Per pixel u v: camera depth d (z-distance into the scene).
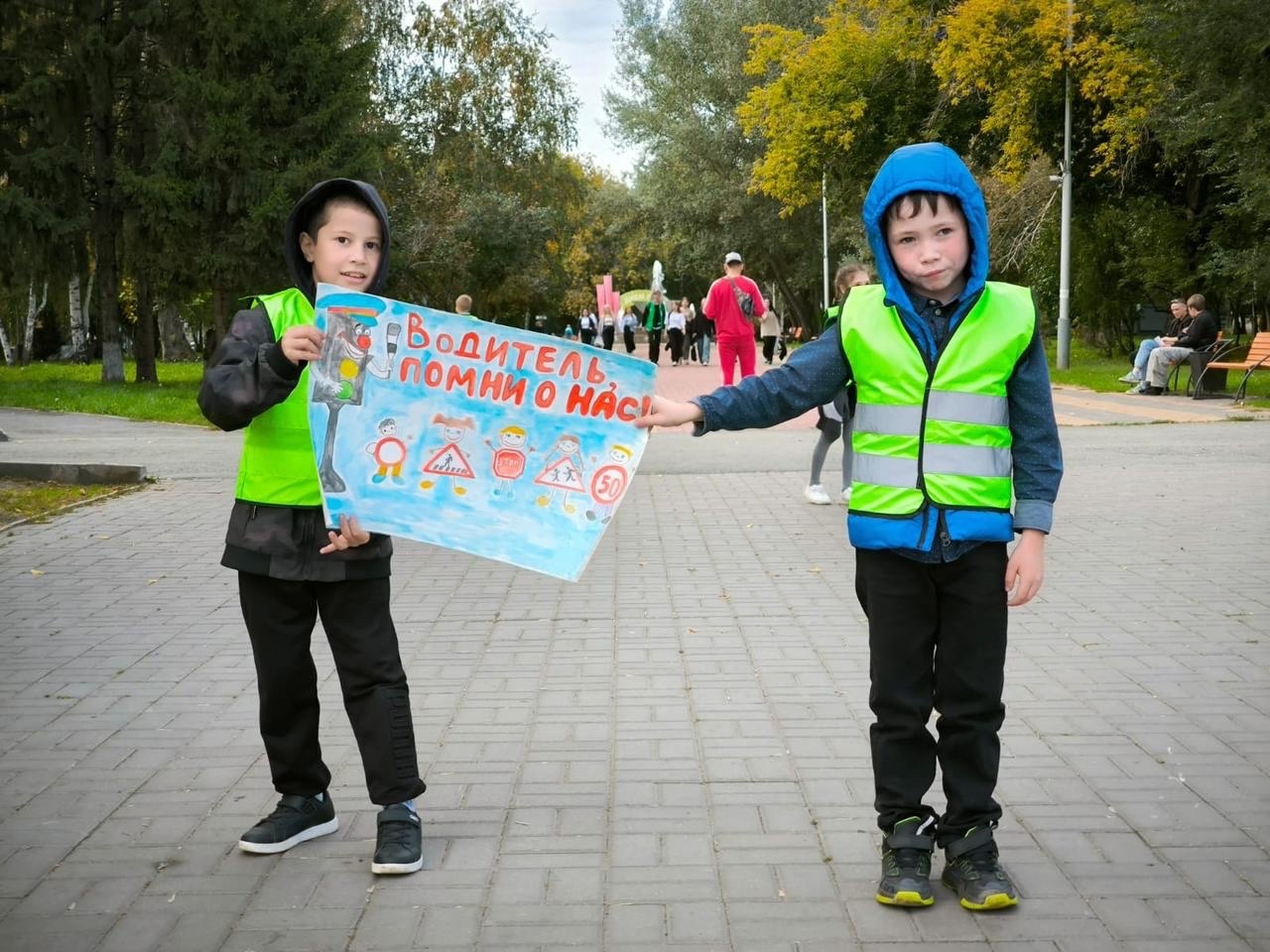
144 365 29.97
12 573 7.73
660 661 5.69
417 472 3.46
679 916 3.25
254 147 27.55
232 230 28.02
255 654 3.62
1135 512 9.39
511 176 48.06
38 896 3.40
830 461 12.85
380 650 3.59
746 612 6.62
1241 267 22.70
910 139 31.89
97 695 5.26
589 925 3.21
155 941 3.15
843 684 5.30
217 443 15.38
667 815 3.93
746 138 47.06
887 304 3.28
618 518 9.65
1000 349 3.23
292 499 3.48
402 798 3.59
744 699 5.11
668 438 15.37
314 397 3.40
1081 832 3.75
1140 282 30.94
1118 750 4.45
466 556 8.24
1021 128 27.17
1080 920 3.20
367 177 29.42
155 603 6.94
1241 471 11.41
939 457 3.22
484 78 46.00
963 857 3.33
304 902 3.36
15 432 17.22
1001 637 3.30
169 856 3.66
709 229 49.84
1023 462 3.32
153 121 28.59
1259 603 6.58
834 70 31.61
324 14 29.00
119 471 11.49
